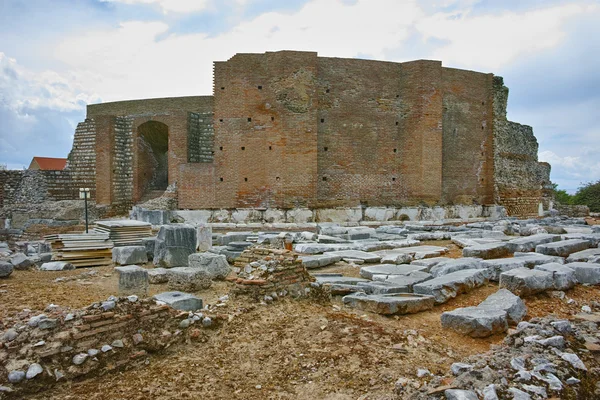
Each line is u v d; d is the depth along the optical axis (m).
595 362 5.62
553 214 37.41
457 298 9.32
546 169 40.19
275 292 8.69
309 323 7.50
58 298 9.23
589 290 9.98
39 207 29.59
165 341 6.43
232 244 15.52
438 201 28.56
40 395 5.11
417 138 28.30
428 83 28.20
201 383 5.55
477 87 31.41
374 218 27.05
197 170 27.42
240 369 5.97
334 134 27.73
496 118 32.28
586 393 4.95
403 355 6.24
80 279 11.69
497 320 7.18
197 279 10.17
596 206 49.22
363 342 6.63
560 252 12.89
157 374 5.77
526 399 4.48
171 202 28.08
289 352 6.44
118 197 32.16
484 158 31.77
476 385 4.70
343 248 15.53
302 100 26.48
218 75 27.17
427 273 10.84
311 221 25.92
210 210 26.16
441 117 28.70
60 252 14.20
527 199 35.06
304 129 26.55
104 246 14.47
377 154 28.53
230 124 27.09
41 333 5.52
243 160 26.98
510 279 9.28
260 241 16.97
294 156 26.52
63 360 5.46
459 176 30.52
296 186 26.52
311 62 26.67
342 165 27.88
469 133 31.00
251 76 26.95
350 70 28.09
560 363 5.28
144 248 14.16
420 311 8.45
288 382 5.59
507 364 5.22
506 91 33.56
